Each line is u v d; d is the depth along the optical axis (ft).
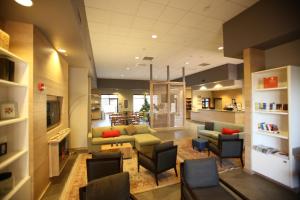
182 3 10.10
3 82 5.88
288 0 8.45
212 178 7.56
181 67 29.48
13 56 6.48
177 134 24.54
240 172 11.43
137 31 14.02
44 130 9.79
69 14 7.46
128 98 47.52
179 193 9.11
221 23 12.66
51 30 9.11
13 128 7.37
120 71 32.65
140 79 43.78
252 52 11.09
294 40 9.67
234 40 11.72
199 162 7.72
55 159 10.74
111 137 17.15
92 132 17.66
